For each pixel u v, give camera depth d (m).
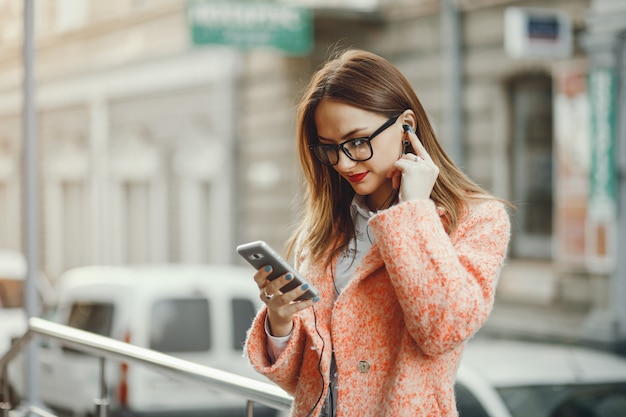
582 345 11.42
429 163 2.30
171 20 19.52
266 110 17.67
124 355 3.82
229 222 18.42
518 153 14.30
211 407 7.95
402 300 2.18
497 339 10.80
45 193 23.83
